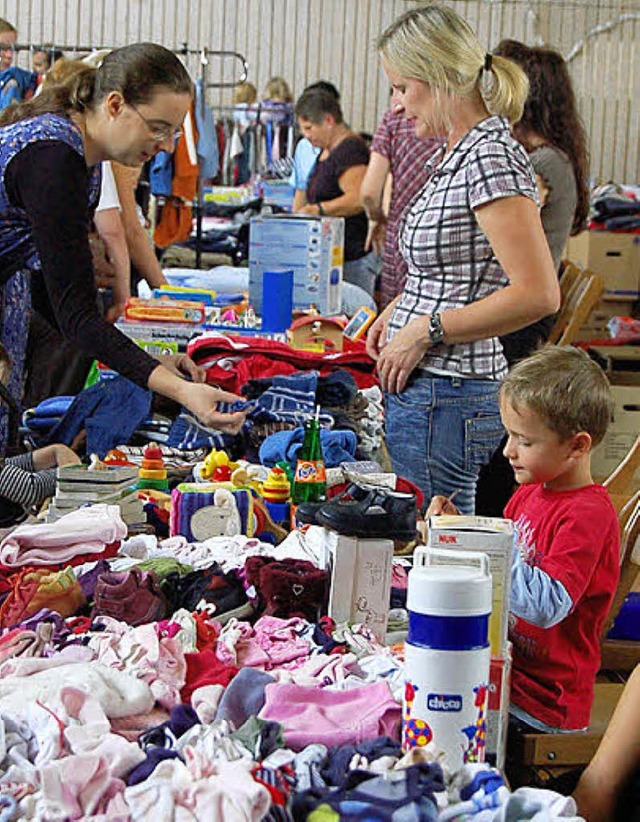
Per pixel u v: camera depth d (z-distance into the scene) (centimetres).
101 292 578
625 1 1307
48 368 522
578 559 259
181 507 302
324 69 1344
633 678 214
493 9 1318
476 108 357
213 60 1338
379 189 682
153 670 212
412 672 182
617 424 666
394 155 659
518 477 273
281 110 1108
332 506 245
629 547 323
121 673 208
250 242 558
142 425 396
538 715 270
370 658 226
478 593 181
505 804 164
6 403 380
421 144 642
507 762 274
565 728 272
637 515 323
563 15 1316
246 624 238
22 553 263
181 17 1330
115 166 565
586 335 969
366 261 788
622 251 971
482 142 350
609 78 1320
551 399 265
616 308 970
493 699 205
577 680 272
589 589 268
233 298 571
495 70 354
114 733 196
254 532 311
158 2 1327
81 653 219
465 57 349
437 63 349
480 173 348
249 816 162
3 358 373
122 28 1329
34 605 245
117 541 274
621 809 212
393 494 248
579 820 165
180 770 174
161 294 552
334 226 561
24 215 343
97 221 546
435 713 181
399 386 368
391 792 166
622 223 971
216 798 164
